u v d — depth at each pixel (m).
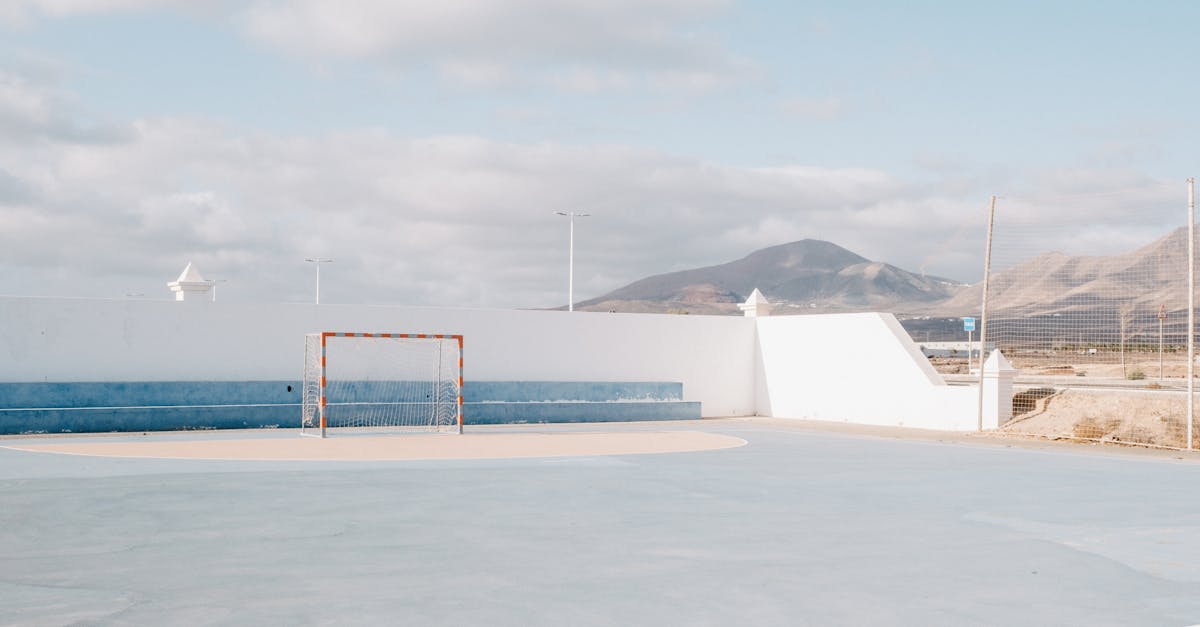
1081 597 7.27
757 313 32.78
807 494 12.89
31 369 24.39
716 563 8.31
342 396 27.22
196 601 6.89
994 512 11.41
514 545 9.07
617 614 6.60
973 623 6.50
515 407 28.25
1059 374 61.09
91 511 11.03
